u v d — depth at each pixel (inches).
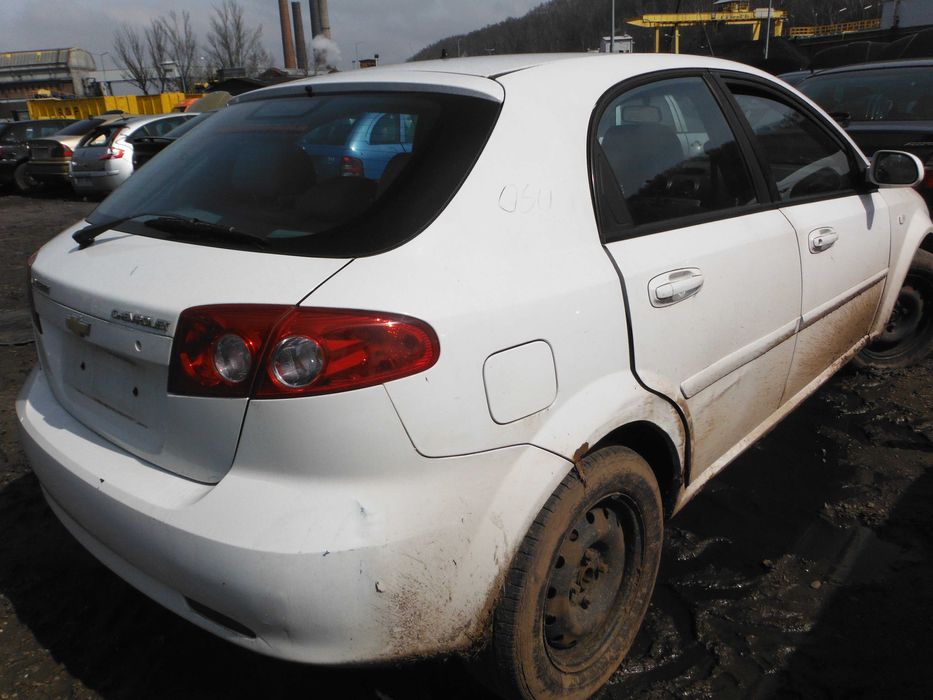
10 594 97.8
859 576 98.7
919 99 225.6
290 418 58.6
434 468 61.4
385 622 60.1
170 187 82.9
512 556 66.1
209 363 60.8
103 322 69.2
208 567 59.9
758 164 102.0
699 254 85.5
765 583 97.6
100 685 83.0
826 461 126.4
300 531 58.1
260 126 85.7
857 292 123.1
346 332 58.5
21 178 597.6
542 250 70.6
